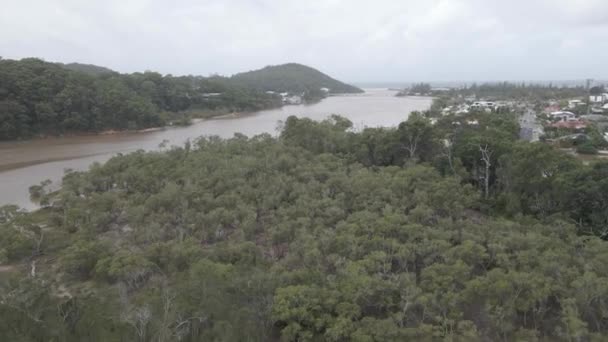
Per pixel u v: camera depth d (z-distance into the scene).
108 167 41.50
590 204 29.48
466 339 18.00
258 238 29.31
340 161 42.91
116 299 20.00
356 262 22.34
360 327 18.23
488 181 40.16
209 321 18.53
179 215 30.92
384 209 29.38
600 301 19.23
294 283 21.28
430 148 44.78
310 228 27.52
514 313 19.73
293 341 18.88
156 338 17.31
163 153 49.38
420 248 23.88
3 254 25.42
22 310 17.98
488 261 23.86
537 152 32.16
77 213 31.61
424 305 19.16
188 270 22.69
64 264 24.09
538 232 26.09
